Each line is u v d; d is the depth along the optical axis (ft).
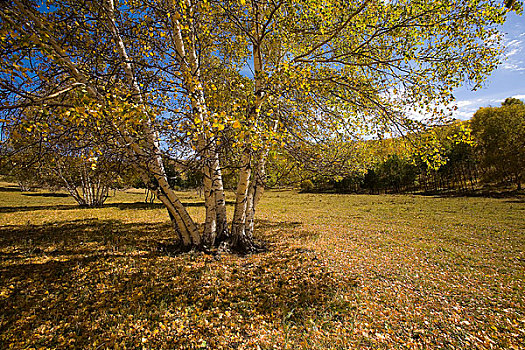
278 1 17.07
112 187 39.32
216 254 21.59
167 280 16.90
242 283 17.33
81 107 9.23
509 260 24.81
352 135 21.20
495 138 104.73
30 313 12.67
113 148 14.56
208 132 11.93
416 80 18.33
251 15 17.87
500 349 11.71
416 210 63.98
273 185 24.27
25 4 12.63
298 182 23.72
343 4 16.37
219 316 13.55
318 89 19.36
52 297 14.21
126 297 14.61
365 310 14.79
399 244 30.76
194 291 15.83
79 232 29.89
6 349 10.34
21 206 65.10
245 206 23.67
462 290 17.90
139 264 19.20
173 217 23.00
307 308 14.66
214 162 21.42
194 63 19.40
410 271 21.42
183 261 19.98
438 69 18.56
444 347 11.81
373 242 31.58
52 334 11.40
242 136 11.26
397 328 13.25
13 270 17.22
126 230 31.86
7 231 29.78
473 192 108.78
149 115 12.64
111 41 17.12
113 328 12.00
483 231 38.19
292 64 18.04
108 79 15.03
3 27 9.47
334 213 60.03
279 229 38.37
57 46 12.09
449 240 32.99
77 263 18.89
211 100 17.16
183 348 11.13
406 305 15.58
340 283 18.03
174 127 13.15
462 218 50.14
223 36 21.62
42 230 30.71
